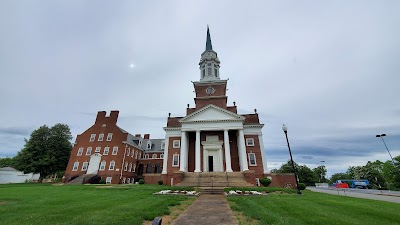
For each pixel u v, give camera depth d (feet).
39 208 30.30
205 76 142.92
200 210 30.37
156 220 11.81
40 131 161.17
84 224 20.76
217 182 87.56
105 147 152.46
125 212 26.84
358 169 279.08
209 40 160.56
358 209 32.60
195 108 129.29
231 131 116.98
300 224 21.91
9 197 44.16
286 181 99.14
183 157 106.52
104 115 163.22
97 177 132.98
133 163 165.78
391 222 23.73
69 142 173.37
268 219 23.52
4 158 275.39
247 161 108.27
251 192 54.13
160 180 102.89
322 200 44.60
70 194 51.98
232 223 22.41
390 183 228.84
